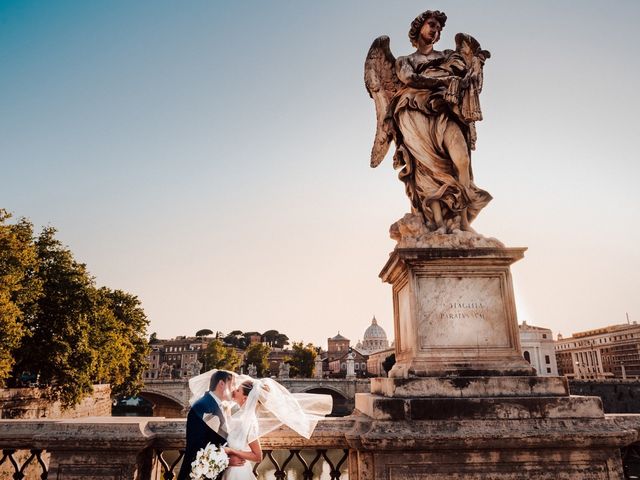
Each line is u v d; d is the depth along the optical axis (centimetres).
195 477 402
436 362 544
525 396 514
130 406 10300
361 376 13162
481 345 556
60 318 3325
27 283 3109
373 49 708
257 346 12506
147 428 492
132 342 5231
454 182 635
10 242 2877
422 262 571
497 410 495
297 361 11231
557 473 479
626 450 525
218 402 442
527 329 12112
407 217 638
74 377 3325
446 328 559
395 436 467
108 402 5069
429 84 651
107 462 465
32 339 3216
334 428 505
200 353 12762
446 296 569
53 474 463
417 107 656
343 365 15525
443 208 638
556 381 522
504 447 476
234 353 12244
